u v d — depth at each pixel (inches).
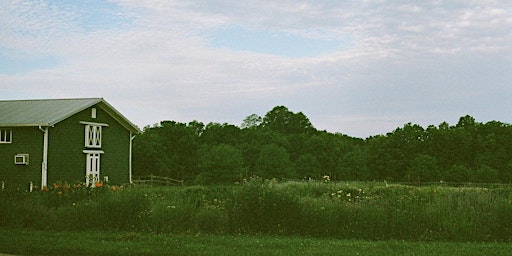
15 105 1620.3
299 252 523.5
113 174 1652.3
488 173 3107.8
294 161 3681.1
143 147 3238.2
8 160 1444.4
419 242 594.9
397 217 634.8
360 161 3550.7
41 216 713.0
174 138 3705.7
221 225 668.7
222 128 4234.7
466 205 653.9
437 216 633.0
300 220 654.5
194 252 524.7
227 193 800.9
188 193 918.4
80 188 816.9
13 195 791.1
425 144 3673.7
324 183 1015.6
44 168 1407.5
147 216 684.1
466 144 3580.2
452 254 514.9
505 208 620.1
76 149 1517.0
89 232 655.8
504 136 3540.8
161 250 533.3
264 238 618.8
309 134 4574.3
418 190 973.2
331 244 571.2
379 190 1009.5
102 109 1622.8
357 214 647.1
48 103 1605.6
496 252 525.3
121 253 524.7
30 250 542.3
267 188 686.5
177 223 673.6
